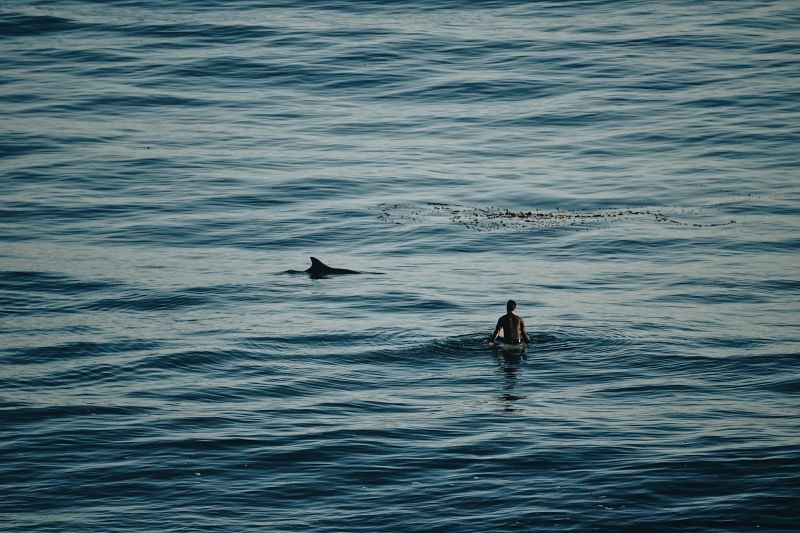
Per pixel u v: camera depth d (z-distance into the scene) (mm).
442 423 77625
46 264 127938
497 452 71562
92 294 116250
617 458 70062
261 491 65688
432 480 67188
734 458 69562
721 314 107438
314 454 71562
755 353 94375
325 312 109312
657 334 100562
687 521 60906
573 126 199000
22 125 197375
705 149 182750
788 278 120812
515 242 138625
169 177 170125
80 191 162000
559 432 75312
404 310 109875
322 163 178625
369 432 75750
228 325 104812
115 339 99938
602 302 112250
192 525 60969
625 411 79875
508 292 116625
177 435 75062
